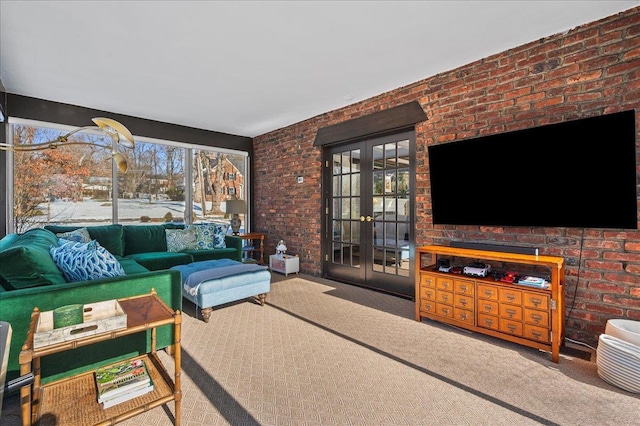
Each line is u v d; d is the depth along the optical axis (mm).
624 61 2189
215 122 4910
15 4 2055
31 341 1307
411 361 2148
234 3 2062
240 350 2295
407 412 1631
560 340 2275
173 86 3459
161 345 2195
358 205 4227
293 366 2076
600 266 2287
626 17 2182
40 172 3934
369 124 3857
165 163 4969
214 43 2568
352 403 1701
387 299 3535
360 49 2688
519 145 2578
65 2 2041
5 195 3574
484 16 2234
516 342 2314
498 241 2809
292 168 5082
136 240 4148
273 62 2910
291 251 5129
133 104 4047
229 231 5656
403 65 2998
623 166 2117
